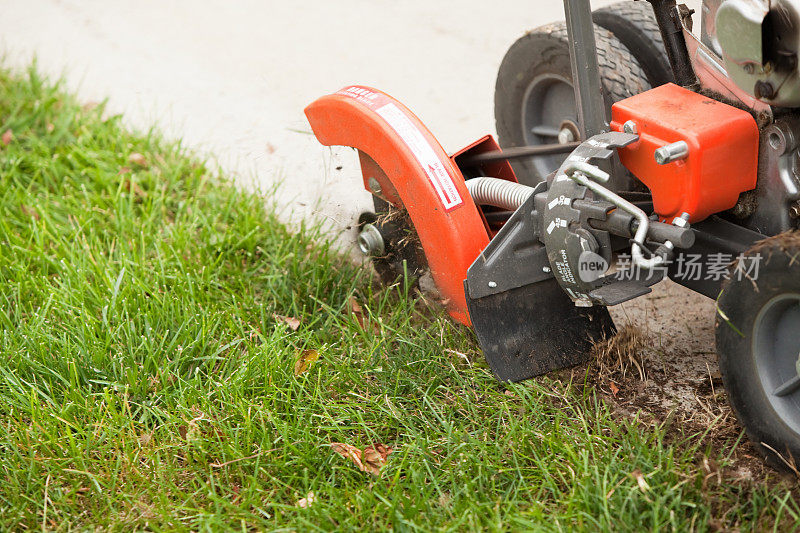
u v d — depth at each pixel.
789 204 2.05
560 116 2.40
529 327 2.18
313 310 2.32
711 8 2.06
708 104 2.08
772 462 2.04
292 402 2.17
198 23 3.48
